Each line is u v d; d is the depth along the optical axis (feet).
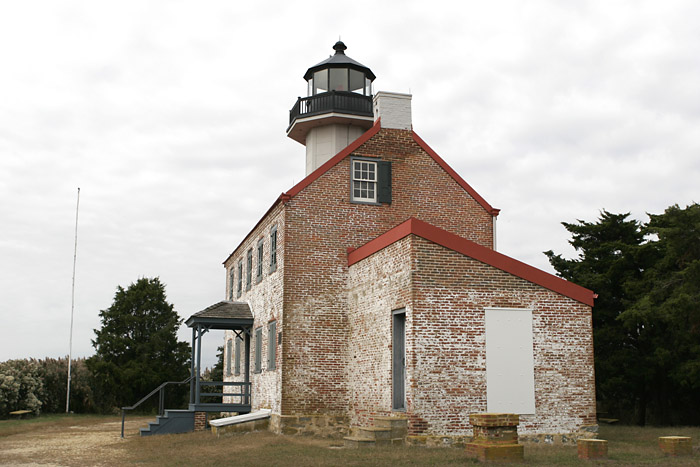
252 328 81.05
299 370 64.44
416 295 51.26
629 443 52.85
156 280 143.84
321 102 90.33
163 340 136.36
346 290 67.21
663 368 80.89
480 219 74.13
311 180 68.59
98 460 48.80
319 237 67.67
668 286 76.54
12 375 106.22
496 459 40.91
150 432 71.46
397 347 54.95
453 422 50.26
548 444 51.70
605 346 87.35
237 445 55.06
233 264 102.73
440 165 73.67
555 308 54.19
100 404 126.00
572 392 53.36
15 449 57.41
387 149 72.13
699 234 72.28
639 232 95.20
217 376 140.05
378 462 41.47
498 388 51.62
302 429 63.05
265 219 77.15
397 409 53.83
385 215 70.49
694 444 51.44
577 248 99.45
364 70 93.66
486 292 52.80
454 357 51.19
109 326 137.28
